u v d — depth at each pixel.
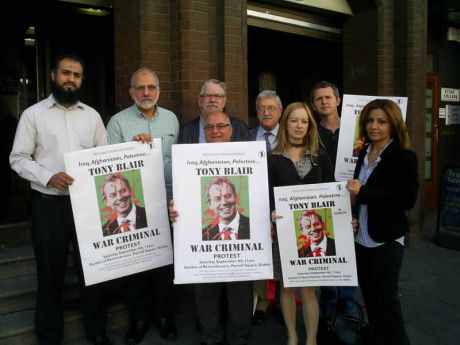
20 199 5.86
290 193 2.95
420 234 6.61
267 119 3.95
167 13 4.37
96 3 4.88
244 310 3.29
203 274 3.04
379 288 2.94
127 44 4.48
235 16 4.57
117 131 3.56
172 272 3.67
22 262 3.96
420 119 6.42
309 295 3.20
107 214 3.08
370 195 2.81
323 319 3.47
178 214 3.03
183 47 4.26
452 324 3.97
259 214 3.04
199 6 4.31
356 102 3.89
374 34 6.19
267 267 3.04
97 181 3.04
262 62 7.13
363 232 3.01
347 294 3.73
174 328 3.71
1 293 3.58
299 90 7.54
